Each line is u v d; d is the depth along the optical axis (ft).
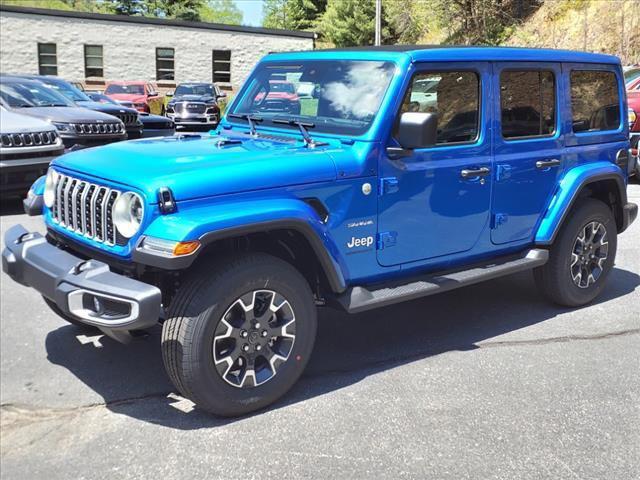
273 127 14.64
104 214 11.49
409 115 12.45
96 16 108.99
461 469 10.44
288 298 11.99
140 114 54.54
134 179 11.01
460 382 13.43
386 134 12.97
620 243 25.35
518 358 14.65
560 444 11.19
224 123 15.80
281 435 11.33
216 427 11.57
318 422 11.77
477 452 10.91
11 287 19.10
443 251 14.58
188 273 11.62
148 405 12.36
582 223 17.33
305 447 10.96
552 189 16.56
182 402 12.48
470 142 14.58
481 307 18.06
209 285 11.05
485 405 12.47
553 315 17.46
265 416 11.97
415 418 11.95
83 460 10.57
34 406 12.29
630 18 79.00
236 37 115.55
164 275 11.99
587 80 17.35
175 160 11.70
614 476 10.33
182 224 10.50
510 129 15.40
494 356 14.74
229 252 11.71
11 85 39.65
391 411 12.19
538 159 15.98
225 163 11.52
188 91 81.82
